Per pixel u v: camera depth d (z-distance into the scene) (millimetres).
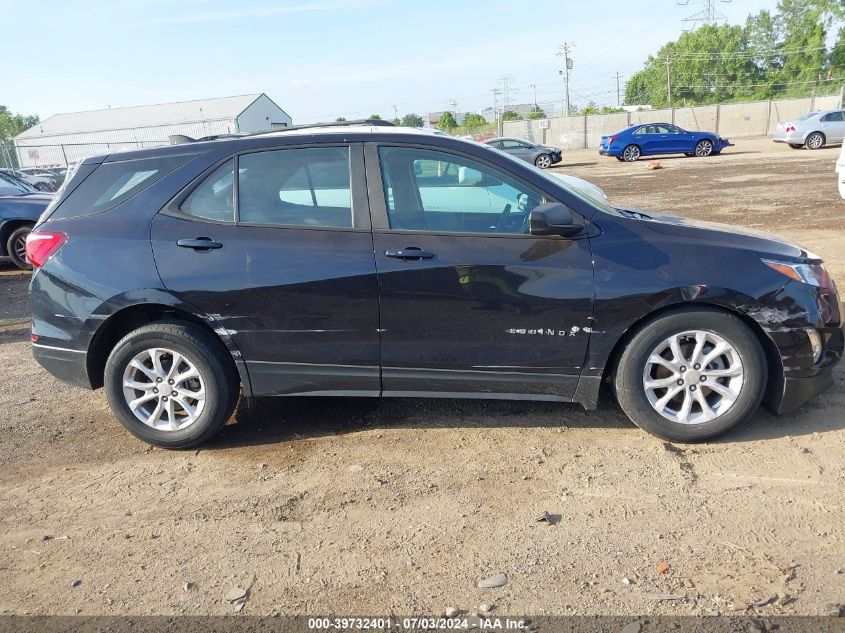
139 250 3857
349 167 3857
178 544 3129
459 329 3766
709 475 3502
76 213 4027
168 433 4023
